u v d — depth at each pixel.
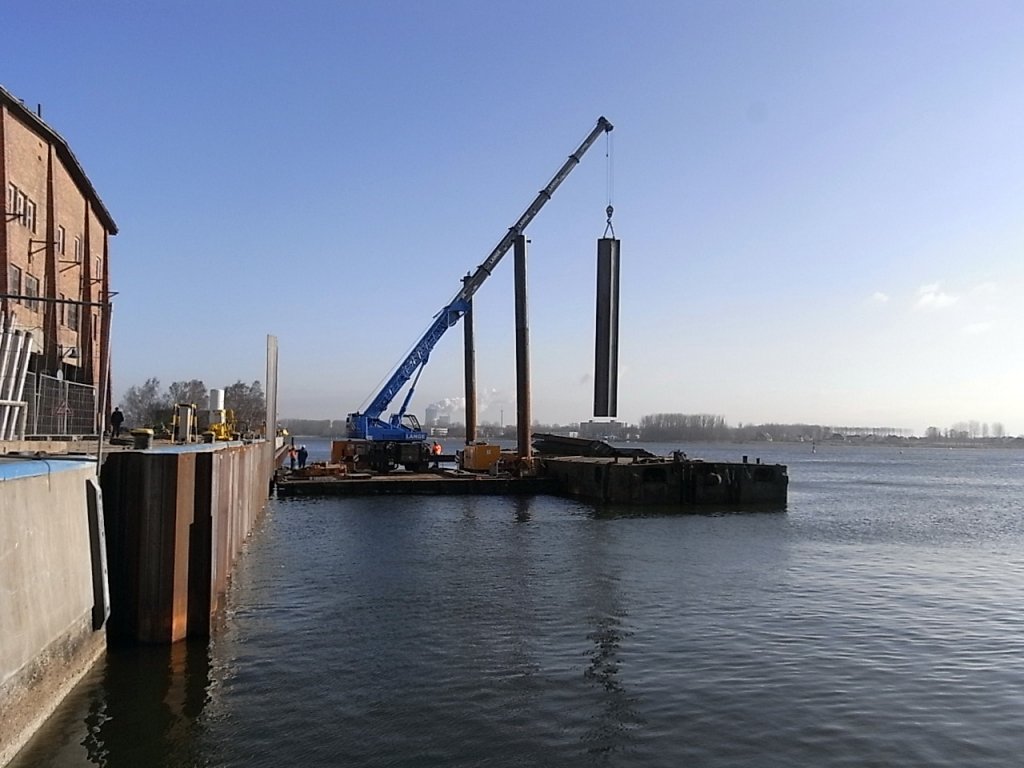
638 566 23.50
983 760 9.92
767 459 155.75
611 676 12.91
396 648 14.34
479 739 10.30
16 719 8.99
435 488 46.38
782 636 15.52
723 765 9.69
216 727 10.38
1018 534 34.44
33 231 34.66
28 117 33.25
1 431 17.84
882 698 12.05
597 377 45.41
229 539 20.73
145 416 90.81
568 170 55.59
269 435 45.69
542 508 40.53
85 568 11.63
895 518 41.19
